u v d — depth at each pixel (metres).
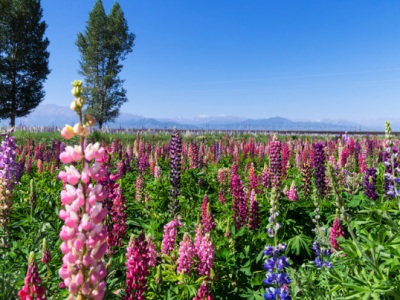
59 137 30.66
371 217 4.80
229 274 5.70
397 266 3.78
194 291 4.82
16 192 10.33
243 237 6.98
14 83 56.88
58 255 5.45
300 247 6.86
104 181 5.43
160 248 6.75
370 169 8.86
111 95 68.62
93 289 2.35
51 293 4.55
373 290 3.59
